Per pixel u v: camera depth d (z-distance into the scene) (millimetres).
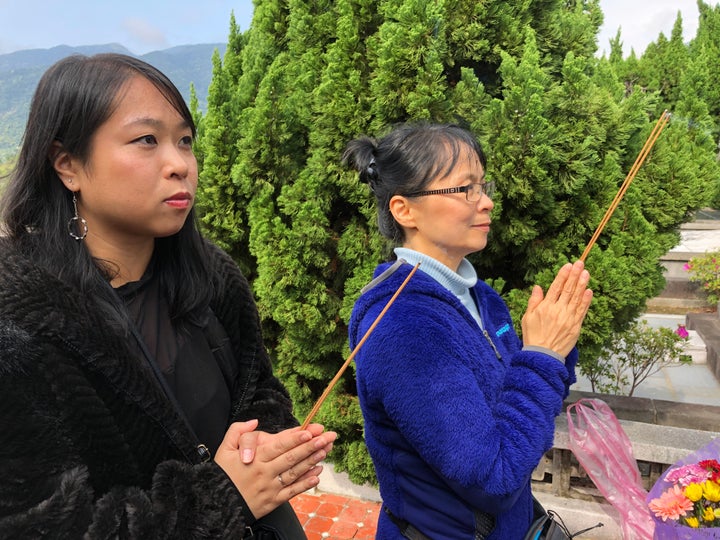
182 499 807
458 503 1207
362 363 1199
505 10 2654
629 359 4438
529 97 2355
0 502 684
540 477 2896
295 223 2689
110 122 831
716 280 7273
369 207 2686
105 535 722
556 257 2703
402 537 1300
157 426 871
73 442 772
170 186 881
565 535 1405
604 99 2576
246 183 2758
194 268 1062
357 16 2680
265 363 1272
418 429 1094
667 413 3154
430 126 1333
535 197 2447
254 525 1052
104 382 824
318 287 2816
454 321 1220
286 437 856
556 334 1221
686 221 3295
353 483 3256
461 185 1259
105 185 851
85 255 885
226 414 1104
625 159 3000
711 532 1540
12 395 715
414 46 2418
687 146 3479
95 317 828
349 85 2590
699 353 5781
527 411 1139
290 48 2977
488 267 2947
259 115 2654
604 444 2049
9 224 872
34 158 853
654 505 1698
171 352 1019
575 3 3773
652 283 2885
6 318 734
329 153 2684
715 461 1762
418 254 1328
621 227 2744
